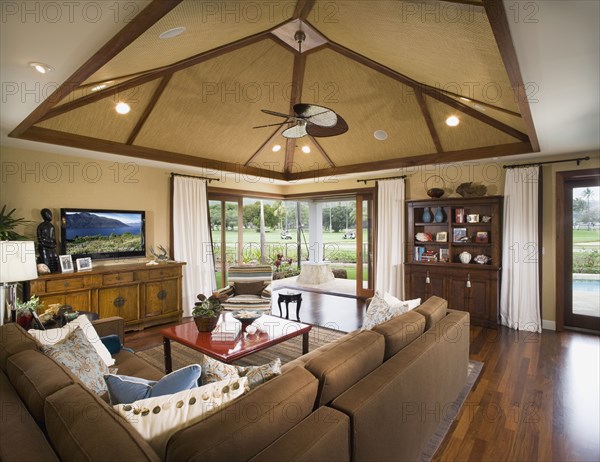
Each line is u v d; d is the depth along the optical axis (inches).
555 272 187.2
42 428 54.5
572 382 124.8
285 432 51.6
